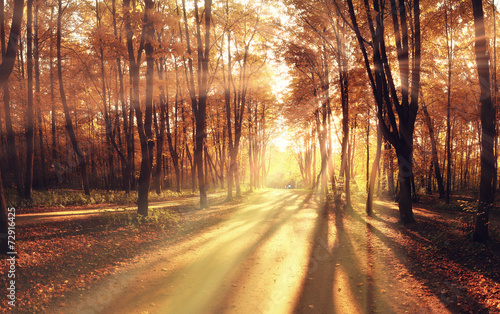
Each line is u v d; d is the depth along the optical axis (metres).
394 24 11.94
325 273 6.75
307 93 21.72
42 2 21.08
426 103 21.31
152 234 10.32
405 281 6.07
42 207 16.33
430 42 17.16
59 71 20.70
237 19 22.39
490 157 8.23
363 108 19.50
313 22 17.91
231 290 5.84
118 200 21.52
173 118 32.00
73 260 7.07
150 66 12.66
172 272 6.82
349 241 9.71
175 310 4.99
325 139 27.36
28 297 5.06
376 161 15.48
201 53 18.36
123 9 11.90
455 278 5.99
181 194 30.20
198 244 9.36
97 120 30.16
